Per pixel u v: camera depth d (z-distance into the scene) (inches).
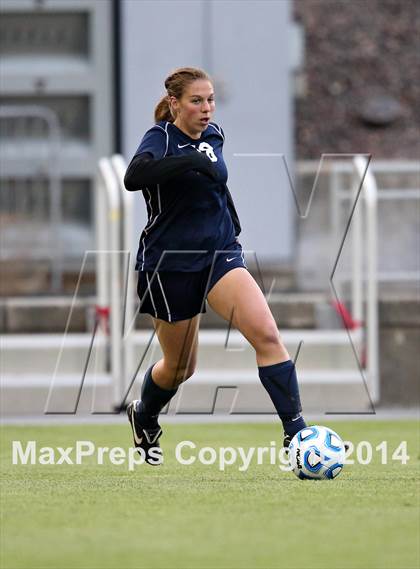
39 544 740.7
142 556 709.9
